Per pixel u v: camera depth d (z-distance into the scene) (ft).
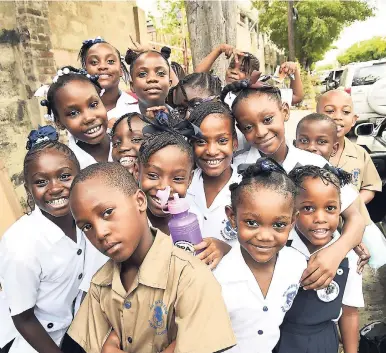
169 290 4.61
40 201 6.13
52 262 6.35
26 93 15.44
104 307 4.86
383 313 10.29
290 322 6.40
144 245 4.70
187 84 8.50
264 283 5.76
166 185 5.87
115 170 4.51
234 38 16.65
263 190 5.23
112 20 22.11
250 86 7.09
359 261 7.22
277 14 92.02
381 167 14.08
